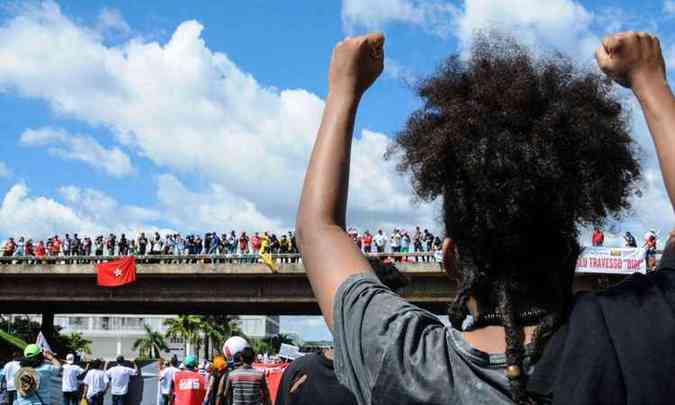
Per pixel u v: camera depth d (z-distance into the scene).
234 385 11.01
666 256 1.53
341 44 1.71
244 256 32.47
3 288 34.47
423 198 1.67
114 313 40.06
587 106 1.62
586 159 1.57
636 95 1.63
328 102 1.70
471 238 1.55
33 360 11.26
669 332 1.33
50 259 33.62
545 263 1.51
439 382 1.39
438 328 1.48
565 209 1.53
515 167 1.51
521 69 1.64
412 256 30.36
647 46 1.63
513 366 1.38
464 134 1.58
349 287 1.53
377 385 1.42
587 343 1.35
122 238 36.50
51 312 38.34
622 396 1.31
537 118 1.58
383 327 1.46
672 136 1.54
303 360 4.31
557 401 1.33
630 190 1.65
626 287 1.43
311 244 1.61
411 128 1.71
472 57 1.69
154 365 22.08
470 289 1.54
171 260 34.62
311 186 1.64
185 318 89.81
